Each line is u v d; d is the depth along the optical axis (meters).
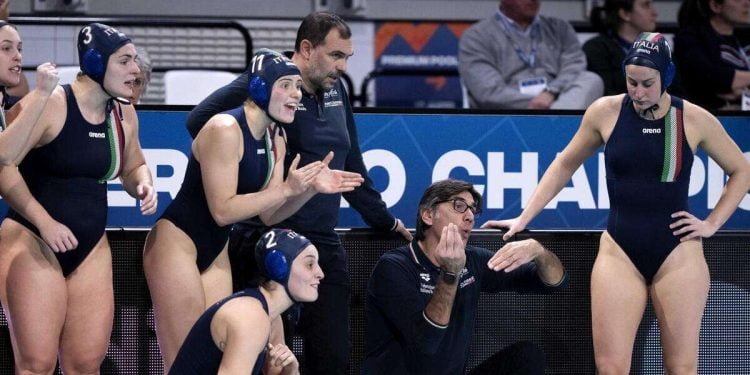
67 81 23.36
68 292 15.95
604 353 16.89
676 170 16.80
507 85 26.11
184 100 25.19
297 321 16.89
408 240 18.31
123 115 16.39
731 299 18.67
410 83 35.84
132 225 19.05
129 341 17.80
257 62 15.39
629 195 16.95
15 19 24.73
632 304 16.84
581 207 19.80
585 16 36.50
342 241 18.16
